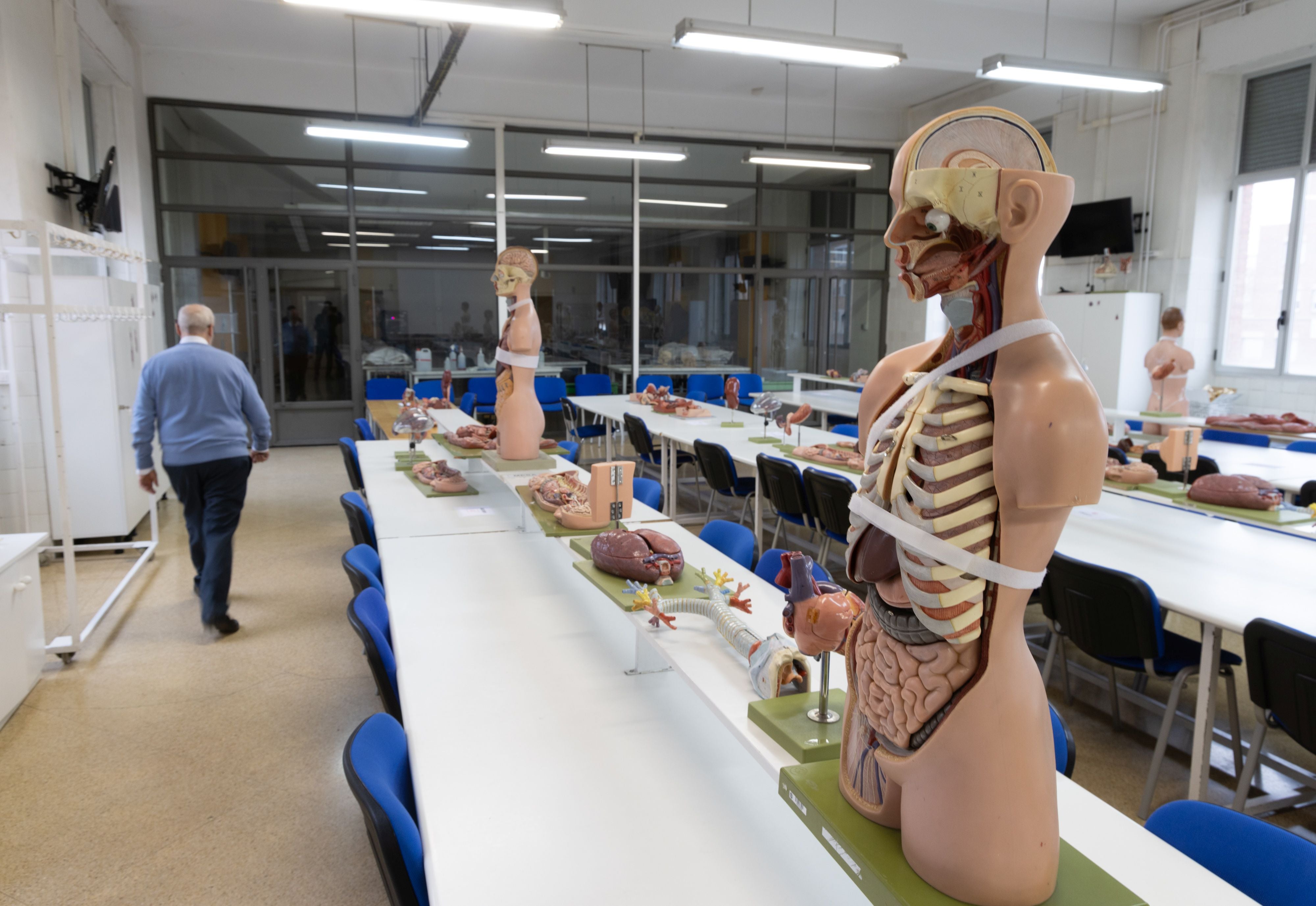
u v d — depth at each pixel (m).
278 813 2.31
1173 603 2.14
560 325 9.32
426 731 1.53
